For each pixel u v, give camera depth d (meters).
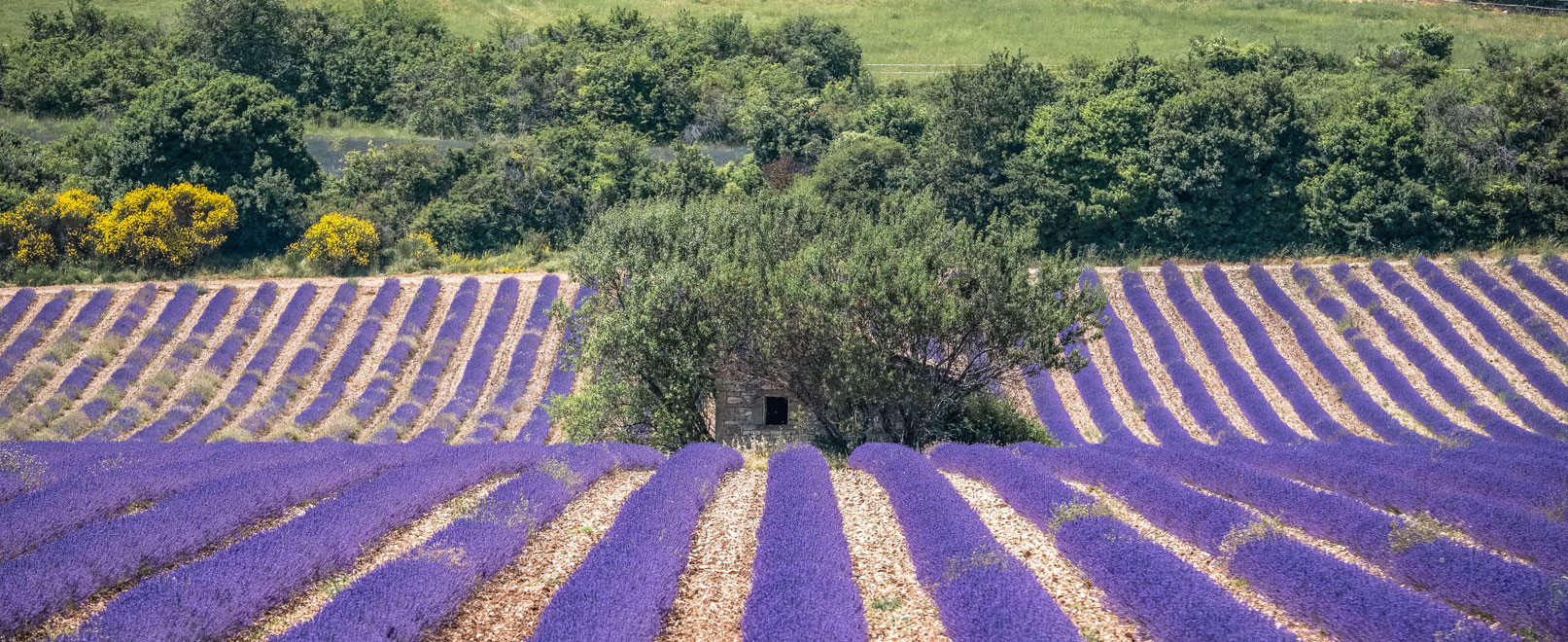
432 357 33.84
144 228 40.78
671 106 55.22
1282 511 14.22
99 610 10.44
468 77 56.59
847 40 63.50
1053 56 64.69
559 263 42.69
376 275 41.84
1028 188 42.84
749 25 69.25
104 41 57.75
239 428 28.67
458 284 39.34
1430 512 14.03
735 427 27.47
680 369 23.95
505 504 14.21
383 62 58.28
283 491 14.50
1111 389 31.66
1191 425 29.23
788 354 24.11
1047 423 29.12
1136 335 34.91
